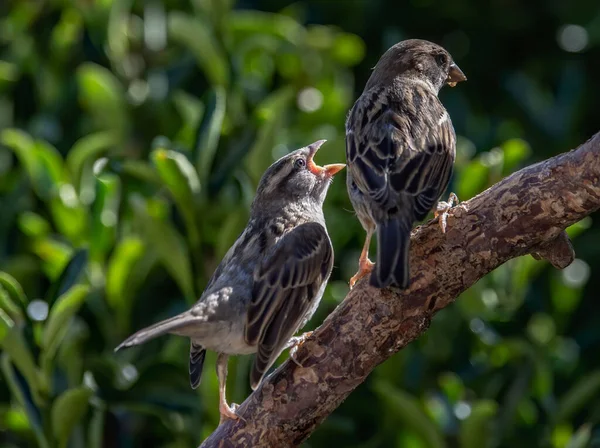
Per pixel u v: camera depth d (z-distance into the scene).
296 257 9.36
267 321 9.05
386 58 10.49
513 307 11.38
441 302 8.45
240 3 14.79
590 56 14.62
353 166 9.16
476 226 8.36
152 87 12.70
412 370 11.02
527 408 10.96
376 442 10.84
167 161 10.23
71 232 11.85
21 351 9.74
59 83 13.52
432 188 8.89
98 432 10.23
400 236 8.38
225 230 10.44
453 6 14.70
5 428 10.60
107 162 10.73
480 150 12.98
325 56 13.55
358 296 8.48
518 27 14.74
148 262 10.99
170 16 12.35
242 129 11.39
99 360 10.41
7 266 11.63
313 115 13.15
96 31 13.32
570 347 11.91
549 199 8.21
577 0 14.59
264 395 8.60
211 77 12.56
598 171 8.04
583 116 14.38
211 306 8.94
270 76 13.45
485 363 11.23
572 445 10.59
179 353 11.04
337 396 8.55
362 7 14.76
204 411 10.22
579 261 12.33
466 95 14.49
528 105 13.84
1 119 13.72
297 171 9.99
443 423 10.72
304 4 14.82
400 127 9.18
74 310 9.77
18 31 13.80
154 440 11.49
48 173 11.87
